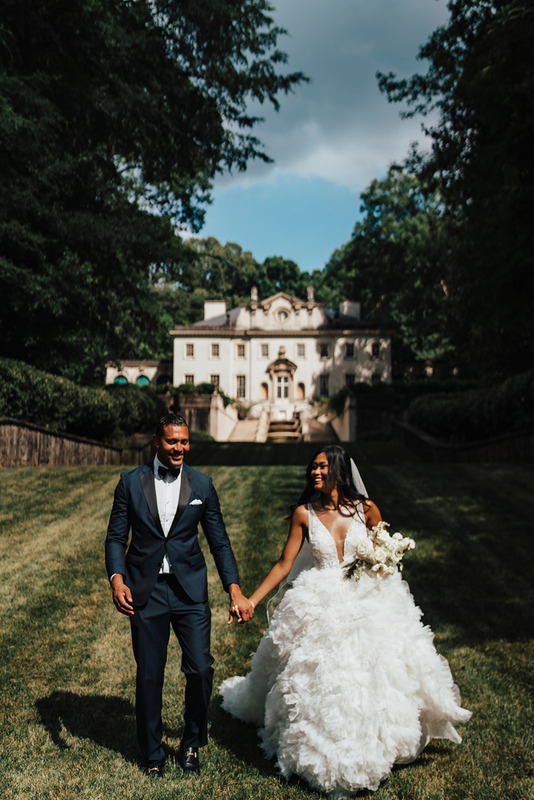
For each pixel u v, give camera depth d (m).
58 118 15.56
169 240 19.16
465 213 17.92
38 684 4.10
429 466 12.63
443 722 3.29
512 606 5.66
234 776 3.14
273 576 3.40
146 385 44.72
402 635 3.20
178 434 3.11
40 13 16.41
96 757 3.28
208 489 3.25
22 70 16.06
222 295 84.75
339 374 56.00
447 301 26.39
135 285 20.80
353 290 66.94
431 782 3.12
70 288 16.22
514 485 10.32
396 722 3.00
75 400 15.68
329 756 2.91
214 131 20.42
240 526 8.12
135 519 3.12
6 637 4.79
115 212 19.08
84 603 5.50
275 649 3.47
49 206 16.52
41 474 11.06
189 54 19.80
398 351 61.56
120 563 3.09
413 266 50.50
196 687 3.11
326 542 3.36
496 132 14.13
